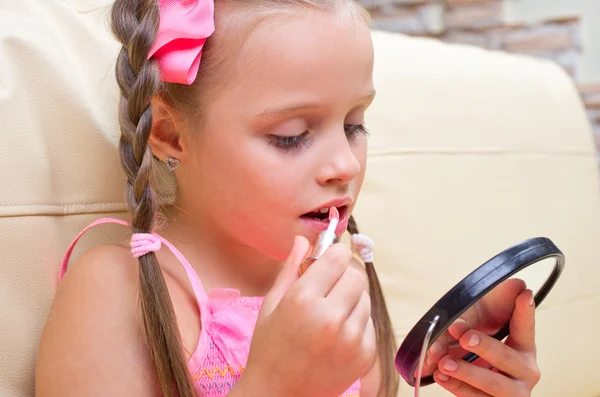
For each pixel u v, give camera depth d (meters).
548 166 1.42
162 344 0.73
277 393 0.68
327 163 0.76
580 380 1.35
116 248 0.80
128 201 0.76
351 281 0.68
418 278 1.17
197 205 0.84
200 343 0.79
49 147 0.84
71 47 0.92
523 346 0.86
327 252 0.68
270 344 0.67
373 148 1.18
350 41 0.77
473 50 1.43
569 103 1.52
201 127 0.79
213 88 0.77
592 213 1.46
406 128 1.22
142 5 0.78
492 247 1.27
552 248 0.76
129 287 0.76
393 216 1.17
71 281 0.76
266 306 0.70
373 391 0.99
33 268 0.80
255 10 0.76
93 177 0.88
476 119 1.33
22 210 0.79
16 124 0.81
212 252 0.86
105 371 0.72
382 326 1.00
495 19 2.04
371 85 0.81
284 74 0.75
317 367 0.67
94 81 0.92
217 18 0.77
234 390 0.69
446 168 1.25
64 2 0.96
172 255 0.85
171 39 0.76
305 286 0.66
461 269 1.22
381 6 2.03
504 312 0.85
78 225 0.86
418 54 1.31
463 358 0.87
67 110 0.86
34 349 0.78
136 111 0.75
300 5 0.76
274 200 0.77
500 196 1.32
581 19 2.06
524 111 1.42
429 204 1.21
